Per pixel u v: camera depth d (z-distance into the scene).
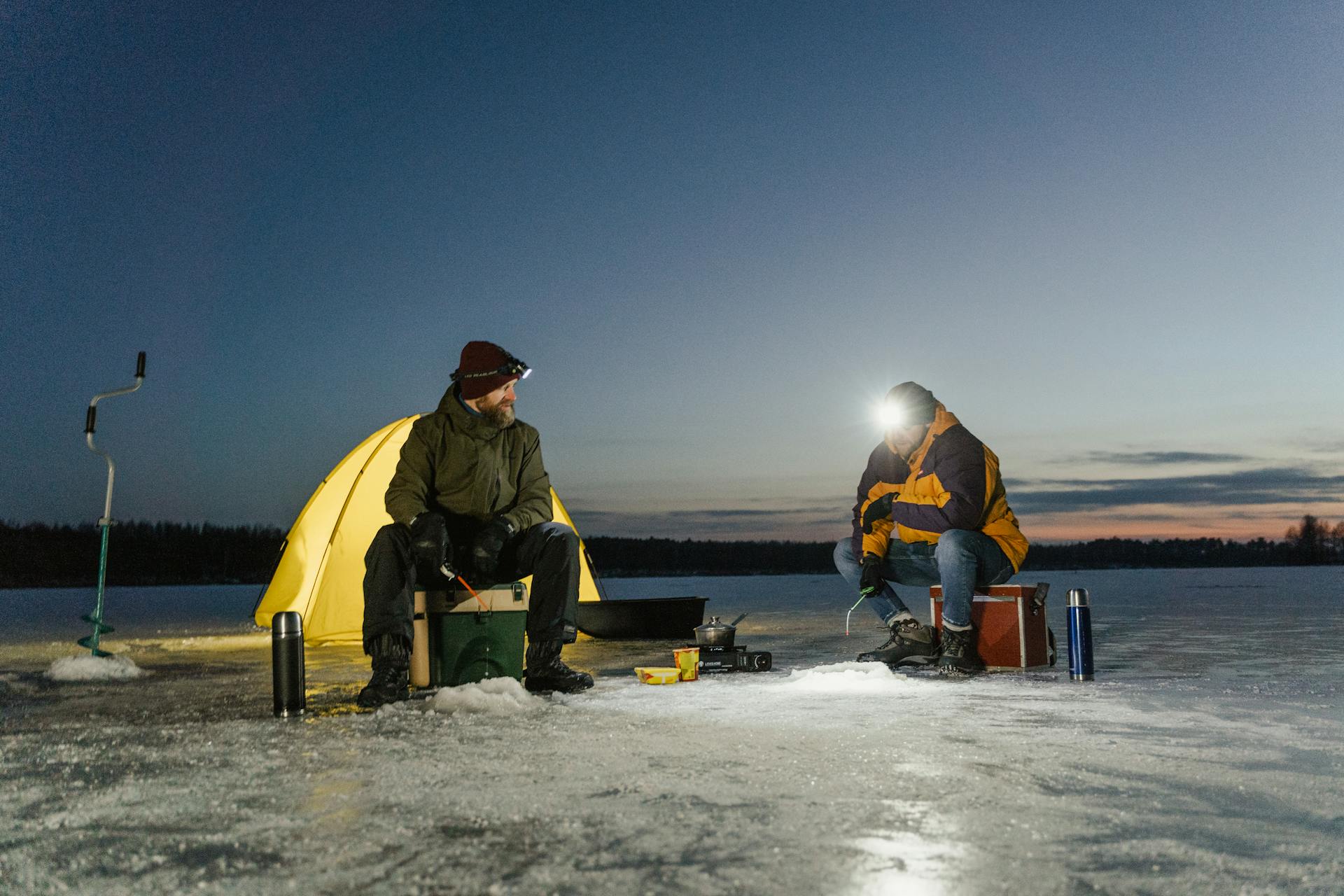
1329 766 2.28
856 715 3.11
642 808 1.91
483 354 4.11
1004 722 2.95
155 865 1.59
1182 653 5.16
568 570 3.98
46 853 1.66
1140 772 2.21
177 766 2.38
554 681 3.85
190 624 9.12
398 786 2.12
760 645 6.16
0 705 3.65
